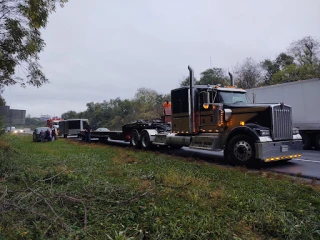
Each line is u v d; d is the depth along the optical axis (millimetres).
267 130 8039
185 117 10359
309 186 5250
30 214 3258
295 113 13234
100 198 4133
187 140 10383
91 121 62062
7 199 3561
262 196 4539
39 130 21672
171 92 11078
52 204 3719
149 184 5301
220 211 3875
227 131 9031
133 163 8383
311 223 3424
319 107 12297
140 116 44344
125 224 3375
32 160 8609
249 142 8055
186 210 3832
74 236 2916
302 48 35062
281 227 3312
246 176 6285
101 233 3092
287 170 7609
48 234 2959
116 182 5484
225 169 7227
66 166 7160
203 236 3072
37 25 8820
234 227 3342
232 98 9625
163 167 7414
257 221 3488
